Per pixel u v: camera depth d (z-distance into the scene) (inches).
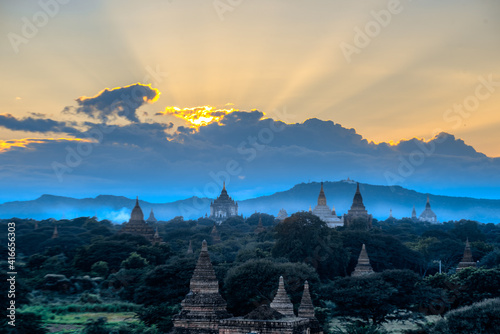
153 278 6294.3
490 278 5364.2
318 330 4128.9
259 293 5246.1
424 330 4761.3
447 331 4128.9
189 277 6240.2
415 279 5492.1
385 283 5359.3
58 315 6205.7
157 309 5196.9
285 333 3730.3
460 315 4185.5
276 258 7736.2
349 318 5467.5
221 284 5723.4
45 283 7372.1
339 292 5255.9
